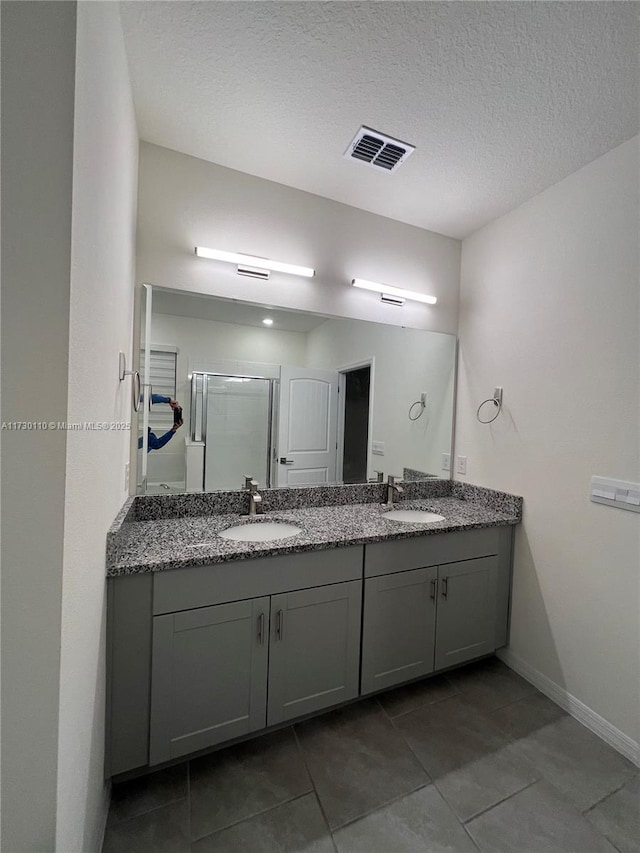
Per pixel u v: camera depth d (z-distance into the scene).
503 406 2.14
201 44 1.21
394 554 1.72
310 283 2.09
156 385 1.79
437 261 2.42
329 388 2.18
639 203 1.52
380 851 1.12
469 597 1.94
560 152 1.66
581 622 1.71
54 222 0.68
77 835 0.83
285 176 1.92
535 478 1.95
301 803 1.26
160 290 1.77
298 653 1.53
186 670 1.33
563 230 1.83
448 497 2.47
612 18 1.09
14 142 0.66
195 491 1.90
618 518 1.58
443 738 1.56
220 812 1.22
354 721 1.64
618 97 1.37
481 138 1.60
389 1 1.06
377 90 1.38
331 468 2.21
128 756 1.26
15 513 0.67
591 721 1.63
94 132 0.84
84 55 0.74
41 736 0.68
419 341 2.39
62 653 0.70
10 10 0.65
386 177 1.90
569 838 1.17
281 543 1.49
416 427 2.41
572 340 1.77
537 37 1.16
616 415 1.59
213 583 1.36
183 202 1.78
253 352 1.99
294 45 1.21
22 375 0.67
